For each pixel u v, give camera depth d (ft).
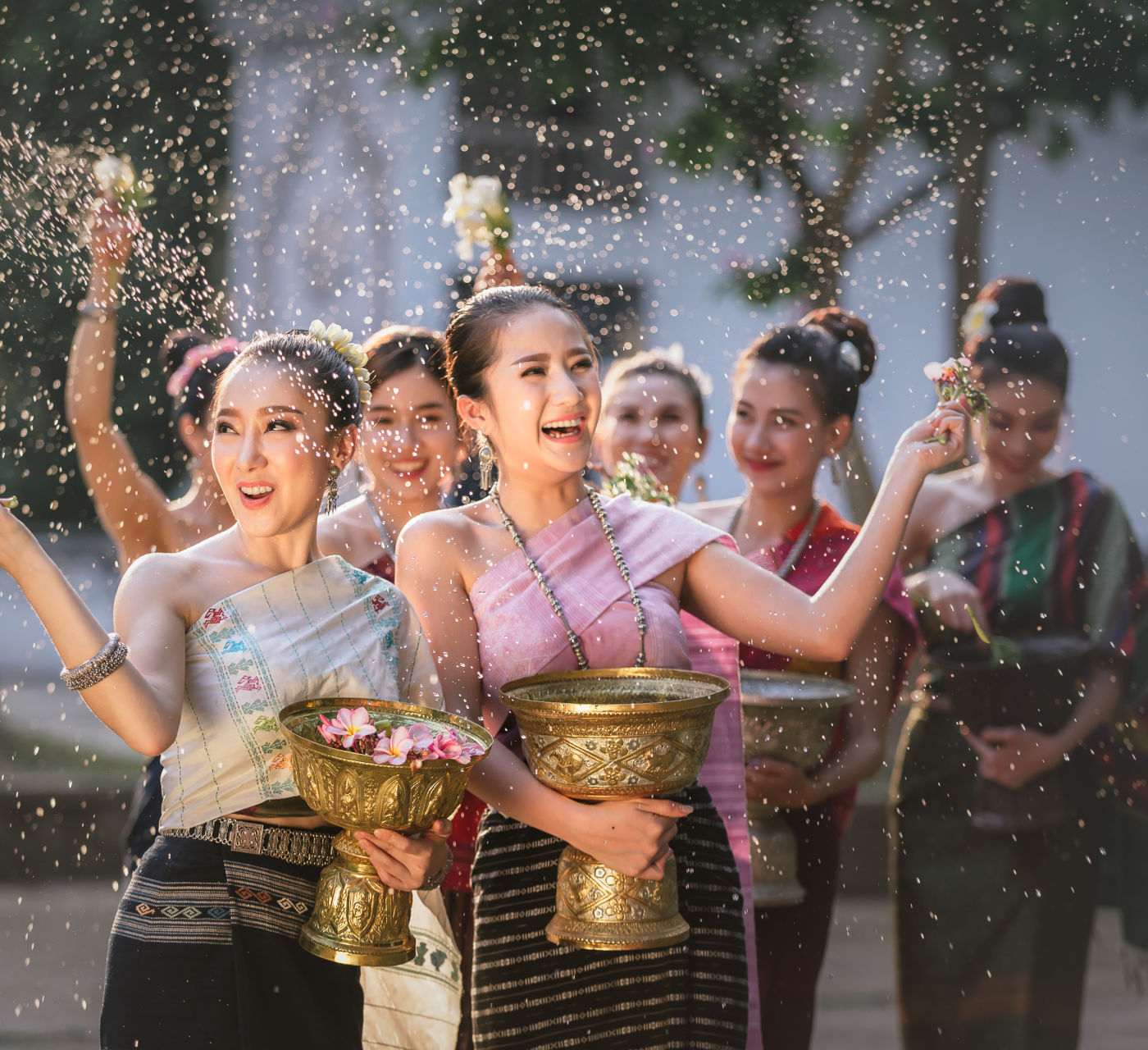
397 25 39.47
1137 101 36.78
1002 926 17.39
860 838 31.81
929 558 19.06
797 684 15.20
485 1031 10.85
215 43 43.09
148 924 10.18
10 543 9.27
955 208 38.32
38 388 33.68
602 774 9.88
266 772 10.39
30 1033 21.54
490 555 11.43
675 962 10.89
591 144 48.24
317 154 46.19
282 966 10.25
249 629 10.59
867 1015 22.75
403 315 47.91
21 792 32.45
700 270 47.09
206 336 18.48
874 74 37.73
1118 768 18.44
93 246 17.78
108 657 9.39
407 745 9.43
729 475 37.70
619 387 17.78
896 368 42.39
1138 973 21.13
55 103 39.86
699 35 37.68
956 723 17.85
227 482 10.62
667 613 11.34
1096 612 18.37
